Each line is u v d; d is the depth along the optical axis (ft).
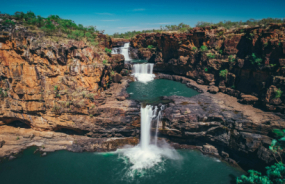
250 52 137.90
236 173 97.35
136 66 213.46
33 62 114.93
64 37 127.95
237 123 101.09
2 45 112.57
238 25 182.80
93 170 100.73
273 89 112.16
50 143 119.65
